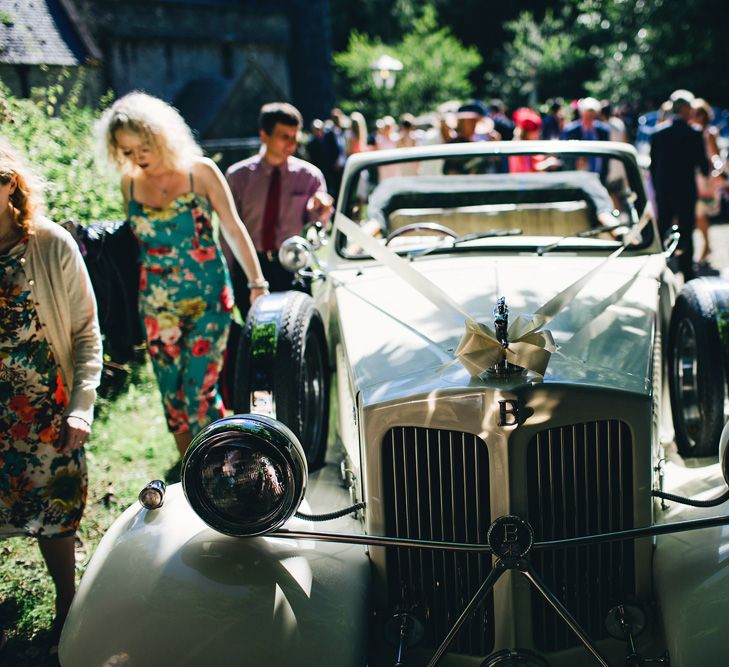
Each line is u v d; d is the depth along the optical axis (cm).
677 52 3272
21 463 302
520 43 4425
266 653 219
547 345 242
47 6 2995
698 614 226
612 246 376
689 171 767
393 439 246
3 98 596
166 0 3706
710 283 314
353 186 410
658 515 267
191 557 236
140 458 475
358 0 5153
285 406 300
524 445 233
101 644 221
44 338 296
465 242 384
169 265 388
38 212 296
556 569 249
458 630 223
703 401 298
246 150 2023
